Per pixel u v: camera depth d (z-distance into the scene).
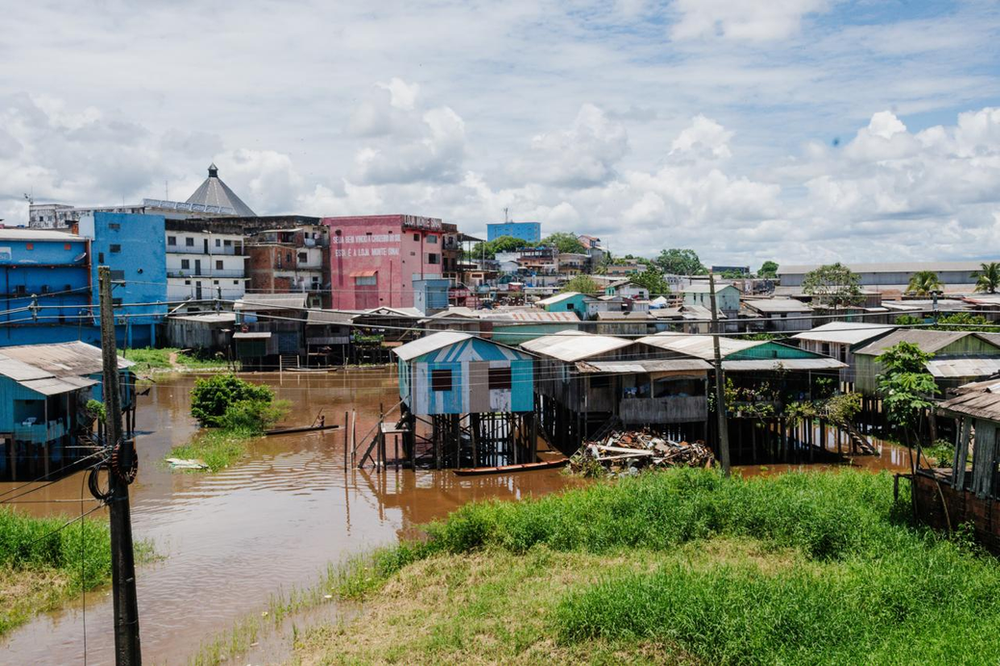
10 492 30.75
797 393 37.75
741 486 25.20
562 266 131.50
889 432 41.59
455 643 16.62
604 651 15.84
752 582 17.91
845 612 16.38
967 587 17.33
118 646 14.06
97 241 64.94
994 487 19.97
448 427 37.06
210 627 18.73
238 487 32.22
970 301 73.12
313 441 41.28
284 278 80.25
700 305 80.50
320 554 24.11
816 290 82.06
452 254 96.69
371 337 68.06
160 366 61.53
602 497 25.42
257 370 63.12
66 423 34.19
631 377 35.81
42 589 20.31
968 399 21.64
